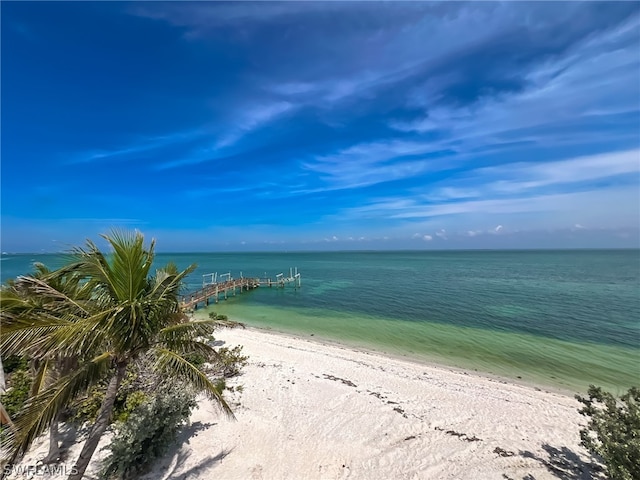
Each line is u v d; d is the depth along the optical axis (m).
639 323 20.66
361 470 6.57
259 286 39.34
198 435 7.46
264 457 6.84
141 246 4.98
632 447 5.05
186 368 5.01
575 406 9.73
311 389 10.23
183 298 24.53
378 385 10.76
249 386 10.30
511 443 7.62
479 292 33.31
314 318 23.00
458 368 13.30
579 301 27.91
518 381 12.00
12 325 4.38
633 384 11.85
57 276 5.33
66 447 6.83
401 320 22.05
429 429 8.16
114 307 4.69
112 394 5.01
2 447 3.96
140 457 6.21
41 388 5.64
